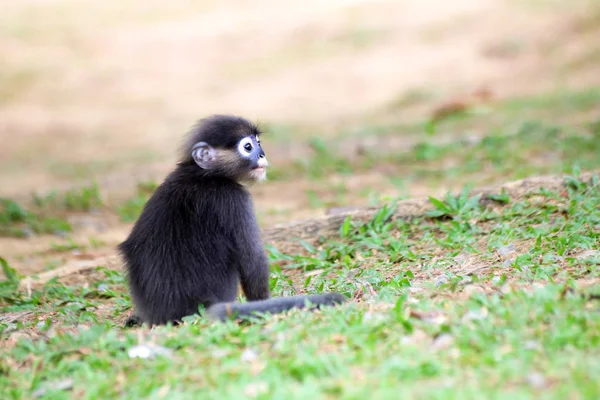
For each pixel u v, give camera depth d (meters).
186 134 11.64
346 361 8.05
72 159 32.31
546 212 13.44
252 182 11.45
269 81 44.41
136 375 8.48
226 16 54.16
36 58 48.88
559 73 36.34
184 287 10.59
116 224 21.12
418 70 42.16
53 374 8.85
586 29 41.28
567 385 7.08
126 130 37.97
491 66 40.28
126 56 49.09
